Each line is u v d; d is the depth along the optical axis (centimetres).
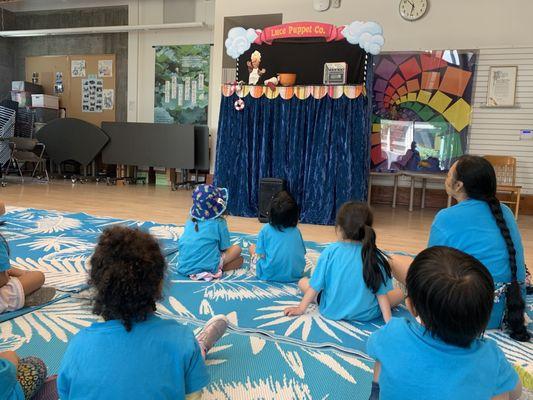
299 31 477
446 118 612
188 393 106
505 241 193
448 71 605
